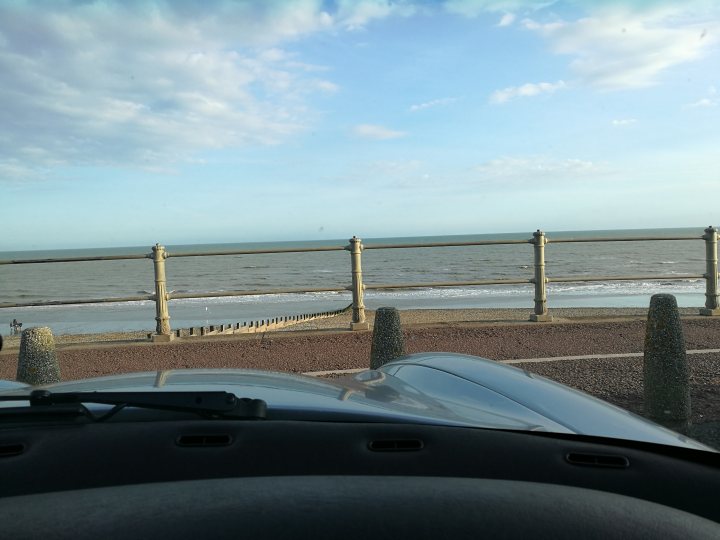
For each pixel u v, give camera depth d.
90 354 7.57
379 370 2.78
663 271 43.81
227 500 1.20
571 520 1.18
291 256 85.25
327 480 1.34
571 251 77.56
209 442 1.59
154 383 2.06
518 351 7.14
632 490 1.61
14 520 1.13
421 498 1.23
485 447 1.64
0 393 2.02
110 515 1.14
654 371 4.31
